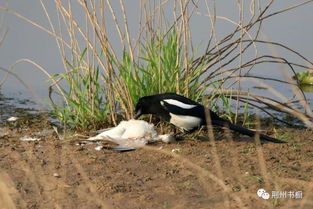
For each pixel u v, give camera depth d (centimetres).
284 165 1054
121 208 861
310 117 1405
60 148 1147
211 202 883
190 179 979
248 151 1138
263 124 1362
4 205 820
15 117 1403
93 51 1285
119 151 1124
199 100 1384
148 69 1369
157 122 1351
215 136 1245
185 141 1203
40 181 963
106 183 955
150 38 1348
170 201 887
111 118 1316
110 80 1295
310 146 1181
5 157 1088
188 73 1322
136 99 1322
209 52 1377
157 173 1009
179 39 1312
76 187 939
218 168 1031
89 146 1159
